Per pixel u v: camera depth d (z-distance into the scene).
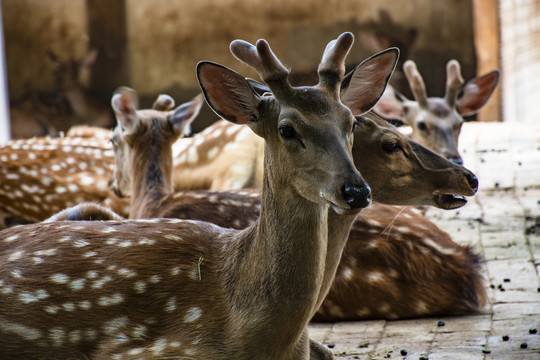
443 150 13.75
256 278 6.93
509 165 17.64
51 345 7.31
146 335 7.21
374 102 7.60
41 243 7.66
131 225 7.82
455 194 8.34
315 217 6.70
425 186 8.28
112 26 29.20
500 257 11.79
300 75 28.97
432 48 28.48
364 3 28.59
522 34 27.48
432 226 10.50
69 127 29.52
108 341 7.26
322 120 6.46
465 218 14.03
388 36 28.55
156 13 29.08
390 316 9.91
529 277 10.91
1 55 29.53
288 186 6.64
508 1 27.50
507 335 9.03
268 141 6.80
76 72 29.36
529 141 19.62
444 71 28.47
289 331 6.90
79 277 7.34
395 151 8.25
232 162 14.41
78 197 15.20
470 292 9.87
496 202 15.08
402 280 9.84
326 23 28.78
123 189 12.34
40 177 15.40
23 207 15.67
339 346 9.07
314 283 6.84
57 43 29.38
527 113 27.47
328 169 6.27
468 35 28.16
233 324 6.98
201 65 6.88
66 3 29.27
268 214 6.86
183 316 7.16
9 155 15.73
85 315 7.26
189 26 29.09
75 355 7.33
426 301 9.81
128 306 7.24
